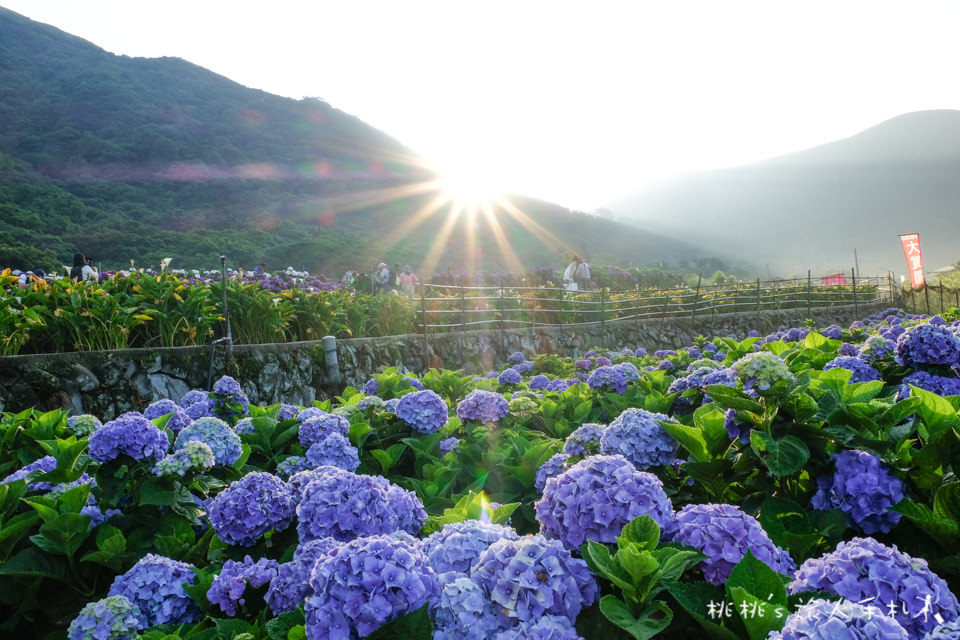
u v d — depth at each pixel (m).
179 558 2.78
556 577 1.57
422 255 68.81
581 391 5.48
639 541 1.78
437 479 3.54
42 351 6.72
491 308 13.81
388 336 10.80
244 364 7.82
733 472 2.51
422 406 4.10
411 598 1.58
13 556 2.76
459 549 1.77
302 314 9.70
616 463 2.00
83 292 7.24
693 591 1.61
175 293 7.61
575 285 19.42
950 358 3.40
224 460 3.30
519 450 3.61
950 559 1.95
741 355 5.96
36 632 2.78
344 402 5.29
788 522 2.17
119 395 6.51
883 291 26.81
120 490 2.85
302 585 1.99
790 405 2.36
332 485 2.34
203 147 112.25
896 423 2.56
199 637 2.01
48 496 2.88
